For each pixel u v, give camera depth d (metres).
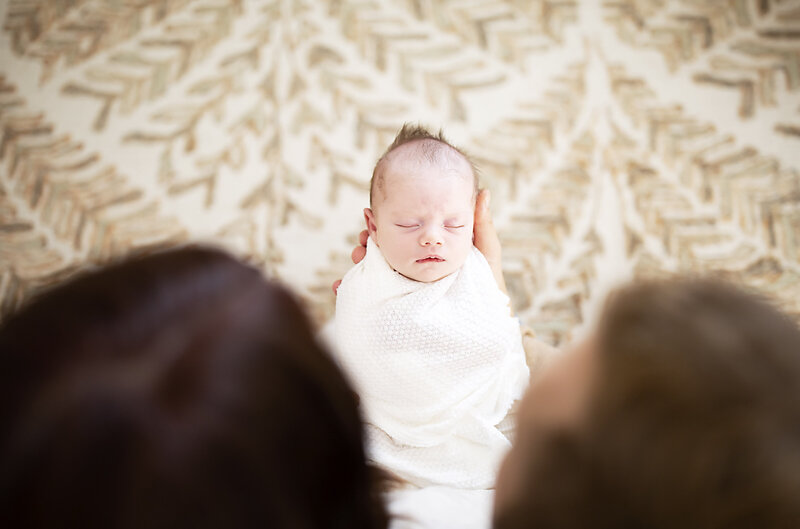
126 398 0.28
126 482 0.28
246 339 0.31
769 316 0.33
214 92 1.57
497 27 1.64
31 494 0.28
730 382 0.30
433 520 0.65
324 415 0.33
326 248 1.43
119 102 1.55
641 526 0.33
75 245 1.41
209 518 0.29
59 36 1.61
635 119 1.55
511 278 1.41
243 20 1.63
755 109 1.56
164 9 1.64
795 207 1.46
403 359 0.84
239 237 1.43
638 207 1.47
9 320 0.31
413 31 1.63
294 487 0.31
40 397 0.28
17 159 1.49
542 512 0.37
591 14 1.65
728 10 1.65
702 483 0.30
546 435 0.37
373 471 0.40
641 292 0.35
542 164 1.50
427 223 0.88
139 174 1.49
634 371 0.32
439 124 1.53
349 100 1.56
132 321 0.30
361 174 1.50
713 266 1.41
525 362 0.92
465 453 0.82
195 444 0.28
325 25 1.63
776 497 0.29
